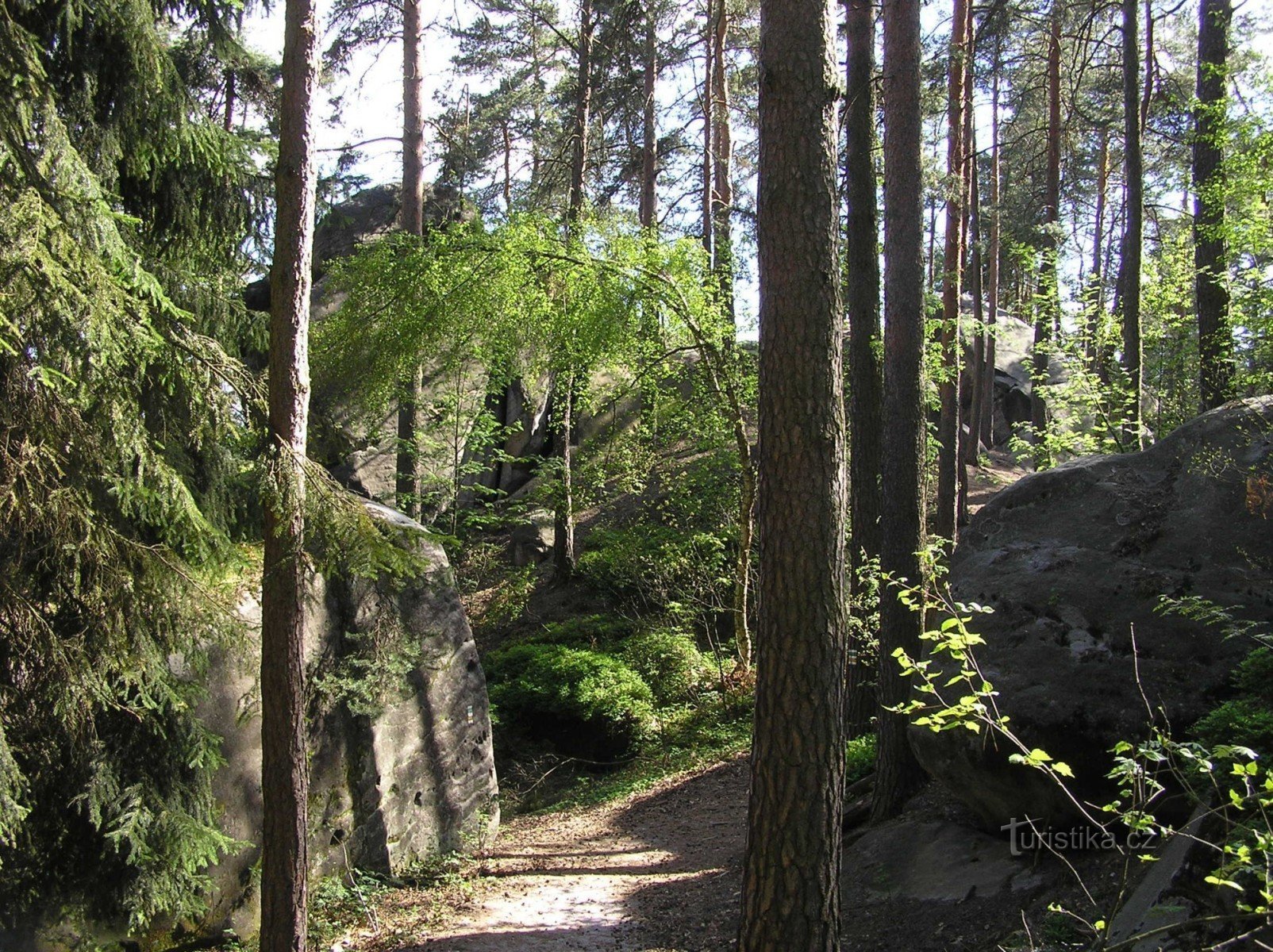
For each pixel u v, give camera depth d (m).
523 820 13.30
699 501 18.19
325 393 15.60
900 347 8.79
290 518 6.44
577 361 15.33
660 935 7.86
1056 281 14.84
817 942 4.71
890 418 8.75
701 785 13.17
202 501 7.36
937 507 15.52
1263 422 7.26
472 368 20.14
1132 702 6.27
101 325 5.27
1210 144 11.59
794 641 4.87
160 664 6.31
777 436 5.01
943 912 6.51
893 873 7.39
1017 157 30.58
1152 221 23.91
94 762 6.13
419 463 19.48
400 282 13.80
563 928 8.26
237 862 8.44
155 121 7.09
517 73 24.23
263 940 6.57
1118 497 7.50
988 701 6.70
